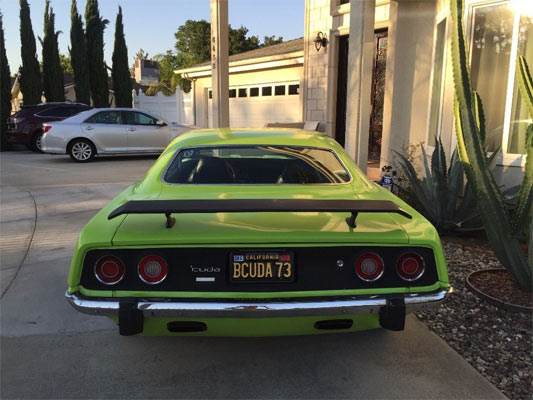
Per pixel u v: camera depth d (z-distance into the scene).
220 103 9.61
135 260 2.27
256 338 3.14
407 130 7.71
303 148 3.36
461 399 2.46
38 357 2.89
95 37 20.23
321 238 2.27
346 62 10.62
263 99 14.34
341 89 10.81
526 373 2.68
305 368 2.77
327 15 10.71
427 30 7.24
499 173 5.70
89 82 20.28
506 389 2.54
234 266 2.28
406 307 2.26
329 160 3.28
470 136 3.42
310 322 2.37
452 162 5.48
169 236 2.25
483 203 3.53
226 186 2.97
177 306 2.21
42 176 9.75
